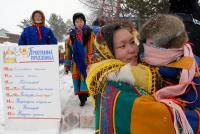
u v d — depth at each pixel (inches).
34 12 253.6
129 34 74.9
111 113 67.7
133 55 74.9
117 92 68.1
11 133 223.6
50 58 219.9
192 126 65.3
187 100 68.0
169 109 64.6
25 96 226.4
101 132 69.7
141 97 66.7
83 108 241.6
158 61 69.6
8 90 227.5
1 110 265.1
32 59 221.6
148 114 64.6
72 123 225.5
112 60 72.2
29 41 253.8
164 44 69.2
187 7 122.0
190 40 107.4
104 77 70.1
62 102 263.7
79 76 247.6
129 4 487.8
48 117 225.8
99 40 75.8
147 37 70.9
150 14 471.5
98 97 73.0
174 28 68.9
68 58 254.8
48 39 255.3
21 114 228.2
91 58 77.1
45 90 224.1
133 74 69.1
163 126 64.2
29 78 224.1
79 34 251.0
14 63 223.6
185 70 67.9
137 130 65.2
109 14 568.1
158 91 67.6
